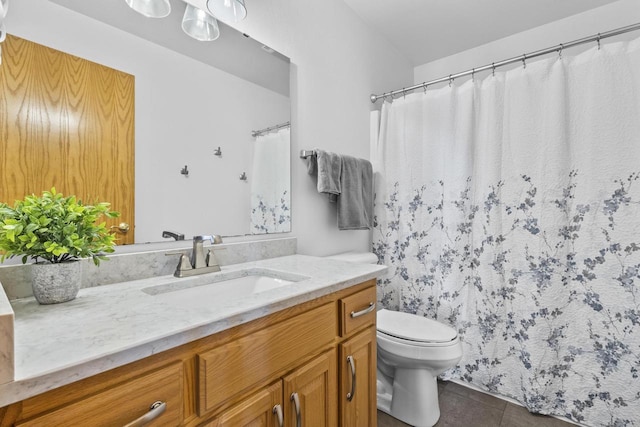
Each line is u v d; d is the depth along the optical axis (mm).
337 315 983
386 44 2250
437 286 1896
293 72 1559
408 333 1477
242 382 688
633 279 1369
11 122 790
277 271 1128
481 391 1740
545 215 1539
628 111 1378
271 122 1447
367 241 2096
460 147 1805
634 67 1371
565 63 1518
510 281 1647
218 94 1251
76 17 901
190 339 586
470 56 2354
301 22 1601
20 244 693
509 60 1646
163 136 1089
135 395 521
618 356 1398
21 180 802
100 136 942
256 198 1387
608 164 1414
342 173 1685
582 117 1480
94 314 651
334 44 1807
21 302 743
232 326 662
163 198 1088
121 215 986
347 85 1903
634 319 1366
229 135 1287
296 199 1572
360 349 1062
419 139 1965
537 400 1535
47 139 844
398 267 2035
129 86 1008
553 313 1523
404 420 1496
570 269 1511
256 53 1386
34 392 414
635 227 1364
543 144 1551
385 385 1700
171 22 1113
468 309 1792
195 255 1087
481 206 1729
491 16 1973
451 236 1837
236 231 1312
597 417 1436
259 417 718
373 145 2107
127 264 969
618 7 1815
